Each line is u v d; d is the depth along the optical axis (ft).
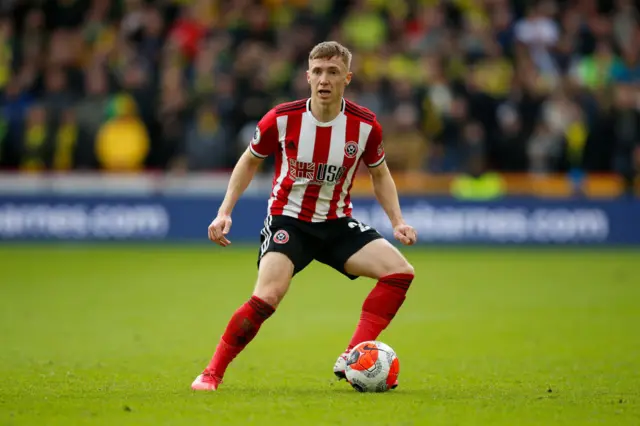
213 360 70.08
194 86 219.41
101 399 65.21
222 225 68.90
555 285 155.12
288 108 70.28
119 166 212.43
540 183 214.07
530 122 217.77
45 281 158.30
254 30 233.14
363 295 144.87
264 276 68.74
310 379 77.92
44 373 80.18
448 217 211.20
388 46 232.53
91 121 213.25
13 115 214.07
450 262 188.03
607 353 93.86
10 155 212.02
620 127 216.54
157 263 183.73
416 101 214.69
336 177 70.69
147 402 63.77
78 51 230.68
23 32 238.48
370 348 69.72
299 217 70.69
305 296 143.54
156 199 211.41
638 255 200.95
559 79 224.74
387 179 73.51
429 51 230.68
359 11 238.68
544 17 242.58
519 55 232.12
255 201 214.07
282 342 101.86
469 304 133.49
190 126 211.61
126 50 227.40
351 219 72.59
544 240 212.02
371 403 63.93
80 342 101.24
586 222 212.23
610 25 247.50
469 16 243.81
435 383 75.56
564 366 85.66
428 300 137.59
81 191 210.79
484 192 211.41
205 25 234.99
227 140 211.41
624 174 215.31
